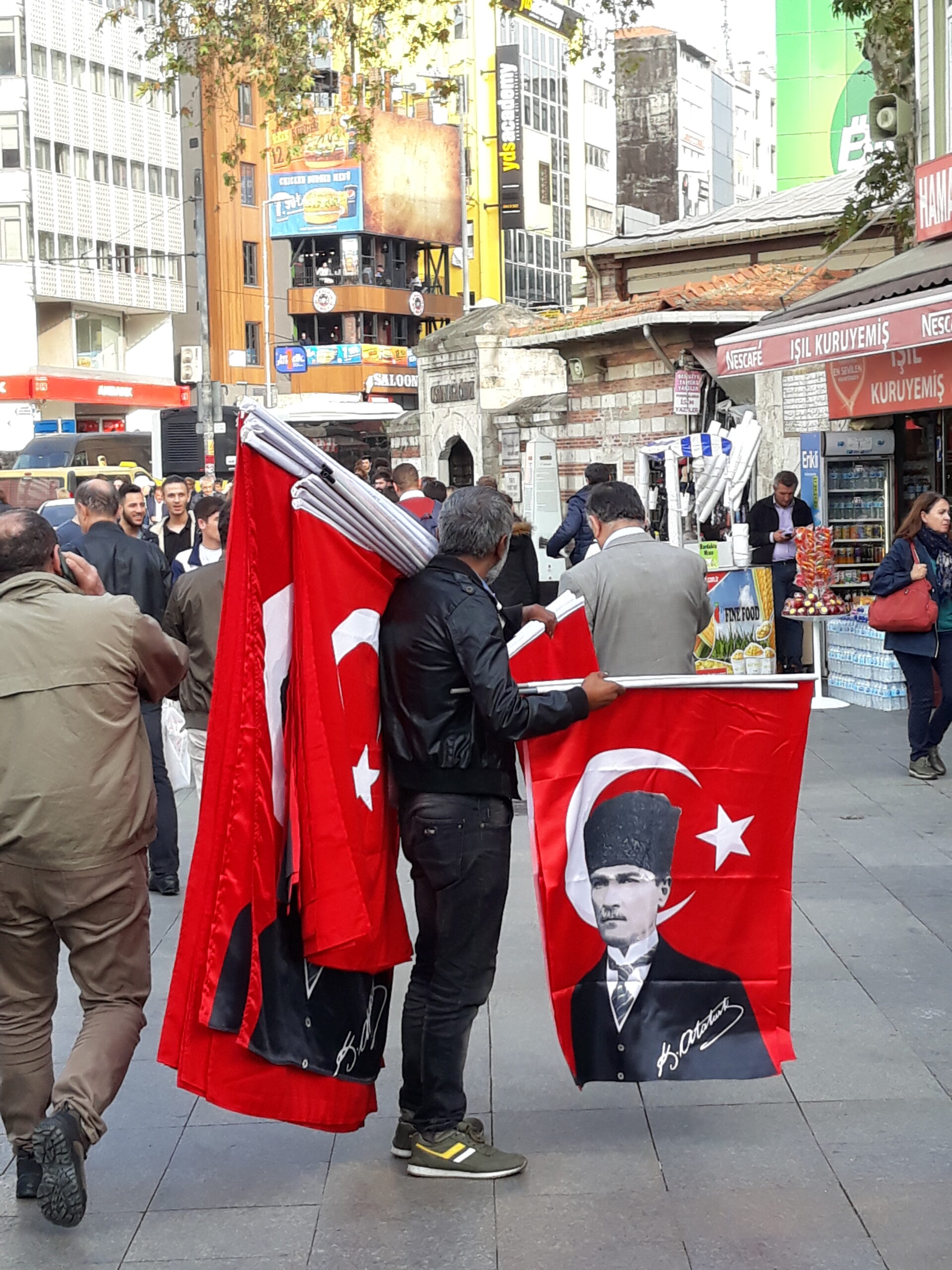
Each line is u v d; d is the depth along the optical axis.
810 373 17.41
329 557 4.18
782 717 4.59
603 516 6.45
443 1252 3.95
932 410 14.20
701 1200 4.19
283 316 71.25
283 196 68.50
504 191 75.62
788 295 20.69
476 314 33.09
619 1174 4.37
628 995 4.59
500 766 4.34
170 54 18.78
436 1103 4.41
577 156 86.50
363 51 19.08
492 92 76.69
